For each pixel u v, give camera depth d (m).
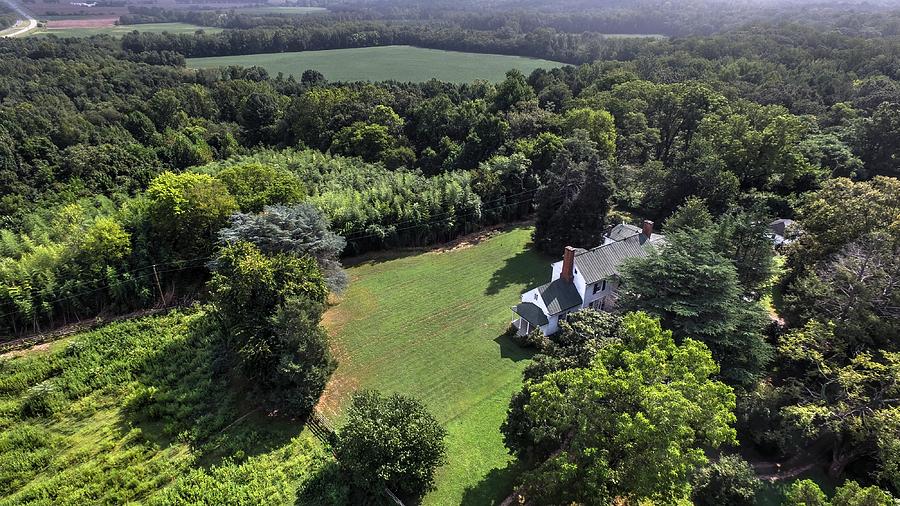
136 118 94.94
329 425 34.72
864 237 39.28
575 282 46.44
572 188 60.28
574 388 26.09
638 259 39.50
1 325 42.88
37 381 38.19
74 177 74.31
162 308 47.56
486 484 30.70
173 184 50.16
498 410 36.91
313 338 35.44
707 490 29.28
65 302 44.78
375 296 51.81
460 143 84.06
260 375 35.22
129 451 32.38
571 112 79.06
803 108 93.19
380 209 60.91
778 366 38.69
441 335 45.59
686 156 67.94
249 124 104.12
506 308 50.03
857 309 35.19
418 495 29.47
